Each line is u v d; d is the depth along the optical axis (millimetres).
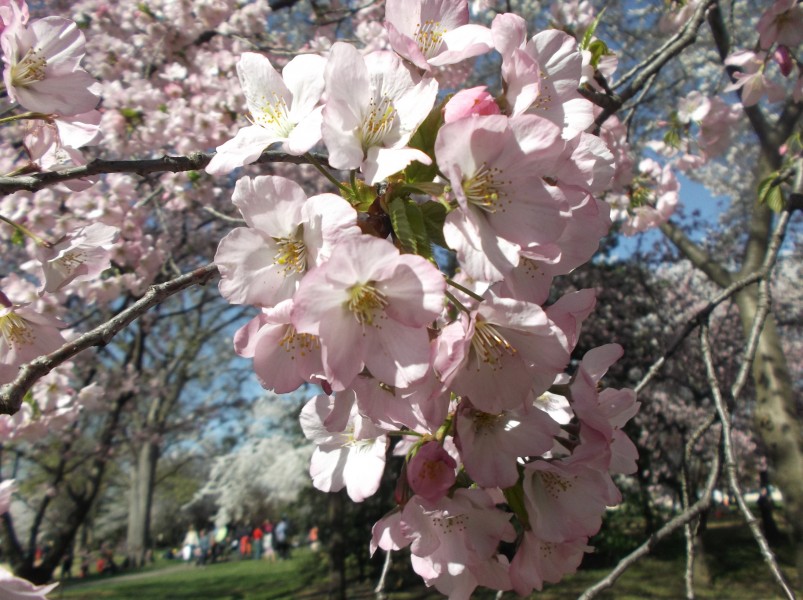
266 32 5727
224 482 21906
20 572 7656
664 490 14320
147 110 4375
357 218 1115
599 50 2410
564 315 1115
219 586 13062
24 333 1924
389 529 1209
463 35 1237
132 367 8836
